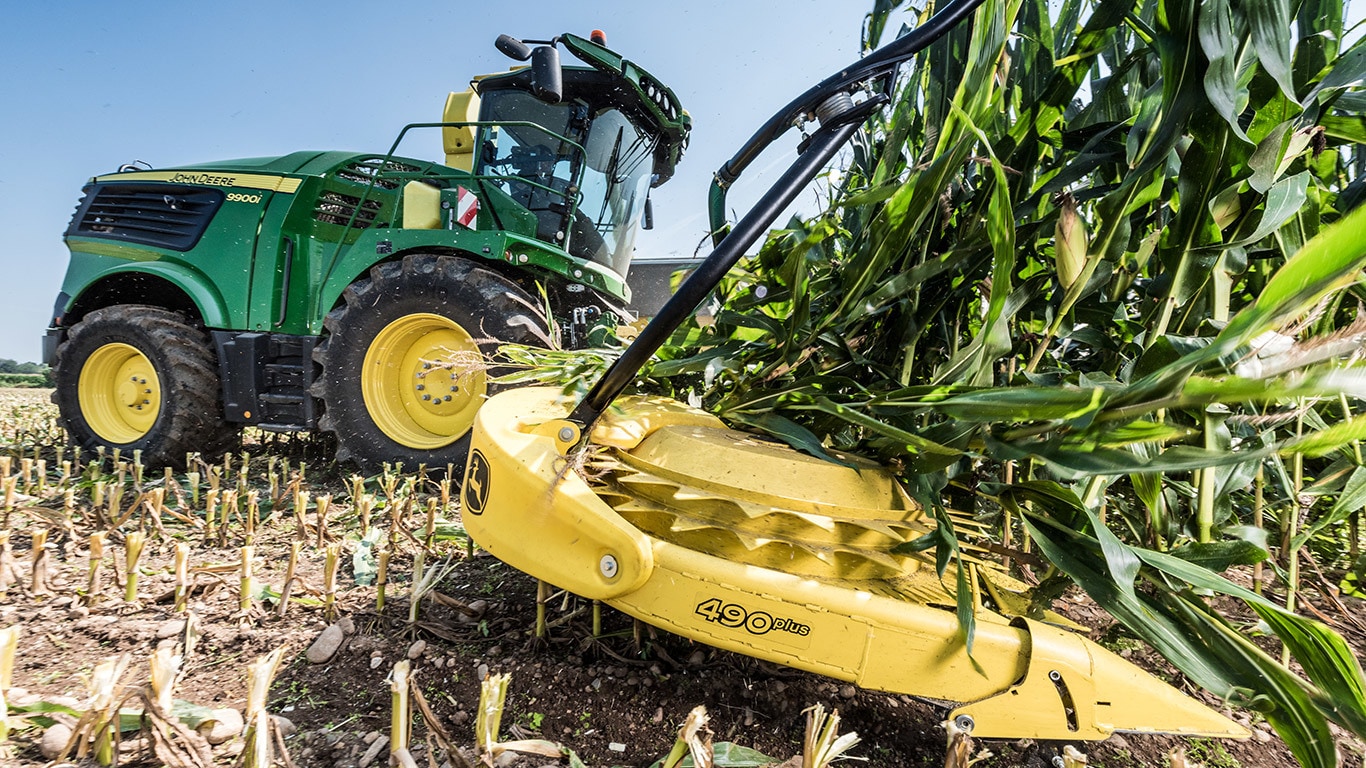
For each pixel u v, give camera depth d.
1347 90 1.49
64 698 1.39
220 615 1.82
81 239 4.33
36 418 6.30
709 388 2.15
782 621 1.22
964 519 1.72
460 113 4.41
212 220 3.87
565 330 3.69
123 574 2.08
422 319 3.33
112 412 4.12
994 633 1.21
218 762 1.20
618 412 1.70
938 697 1.21
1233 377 0.91
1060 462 1.16
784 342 1.88
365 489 3.29
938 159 1.46
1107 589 1.29
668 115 4.45
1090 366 2.08
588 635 1.69
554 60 3.20
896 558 1.39
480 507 1.53
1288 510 1.69
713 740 1.38
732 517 1.36
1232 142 1.42
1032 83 1.92
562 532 1.36
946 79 1.88
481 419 1.65
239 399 3.64
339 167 3.88
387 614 1.85
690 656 1.63
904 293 1.84
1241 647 1.19
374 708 1.44
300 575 2.16
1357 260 0.80
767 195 1.35
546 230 3.98
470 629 1.77
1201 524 1.50
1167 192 1.70
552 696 1.49
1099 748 1.41
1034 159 1.84
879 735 1.43
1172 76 1.37
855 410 1.57
